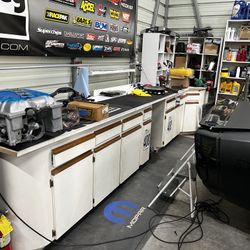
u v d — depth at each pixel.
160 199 2.44
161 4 5.13
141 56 4.48
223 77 4.78
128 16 3.60
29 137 1.38
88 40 2.91
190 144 4.06
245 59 4.57
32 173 1.46
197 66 5.00
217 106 2.46
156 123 3.47
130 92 3.30
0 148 1.32
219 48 4.75
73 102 2.04
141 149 2.88
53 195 1.61
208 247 1.83
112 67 3.65
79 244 1.83
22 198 1.48
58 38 2.50
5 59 2.16
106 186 2.23
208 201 2.40
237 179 1.75
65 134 1.56
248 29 4.41
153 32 4.30
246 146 1.65
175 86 4.18
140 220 2.12
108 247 1.81
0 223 1.43
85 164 1.86
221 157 1.74
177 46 5.07
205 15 5.10
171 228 2.03
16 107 1.28
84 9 2.74
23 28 2.14
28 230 1.56
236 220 2.14
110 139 2.18
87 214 2.16
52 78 2.67
